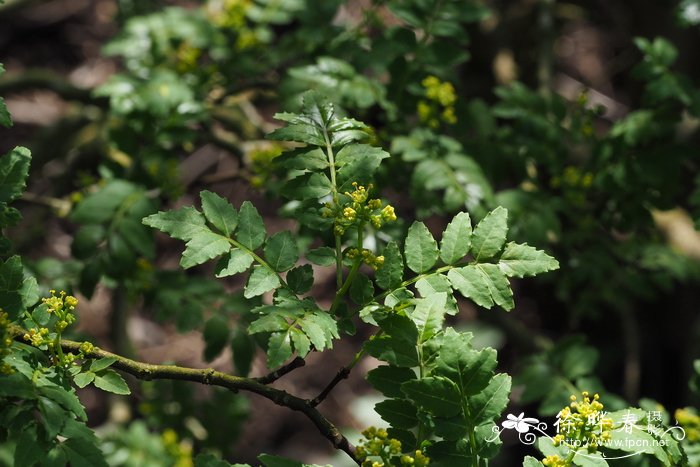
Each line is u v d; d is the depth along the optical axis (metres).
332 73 4.42
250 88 5.51
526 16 8.74
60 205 6.06
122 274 4.62
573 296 6.48
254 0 5.64
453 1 4.64
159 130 4.96
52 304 2.86
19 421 2.62
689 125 6.38
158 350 8.76
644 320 8.37
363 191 2.95
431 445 2.92
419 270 2.97
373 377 2.95
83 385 2.79
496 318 7.28
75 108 9.26
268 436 8.32
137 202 4.70
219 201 2.97
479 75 8.67
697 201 4.61
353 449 2.89
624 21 9.98
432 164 4.35
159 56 5.53
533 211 4.82
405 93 4.66
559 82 10.01
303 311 2.77
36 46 10.30
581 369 4.41
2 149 9.36
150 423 5.63
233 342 4.64
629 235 6.44
